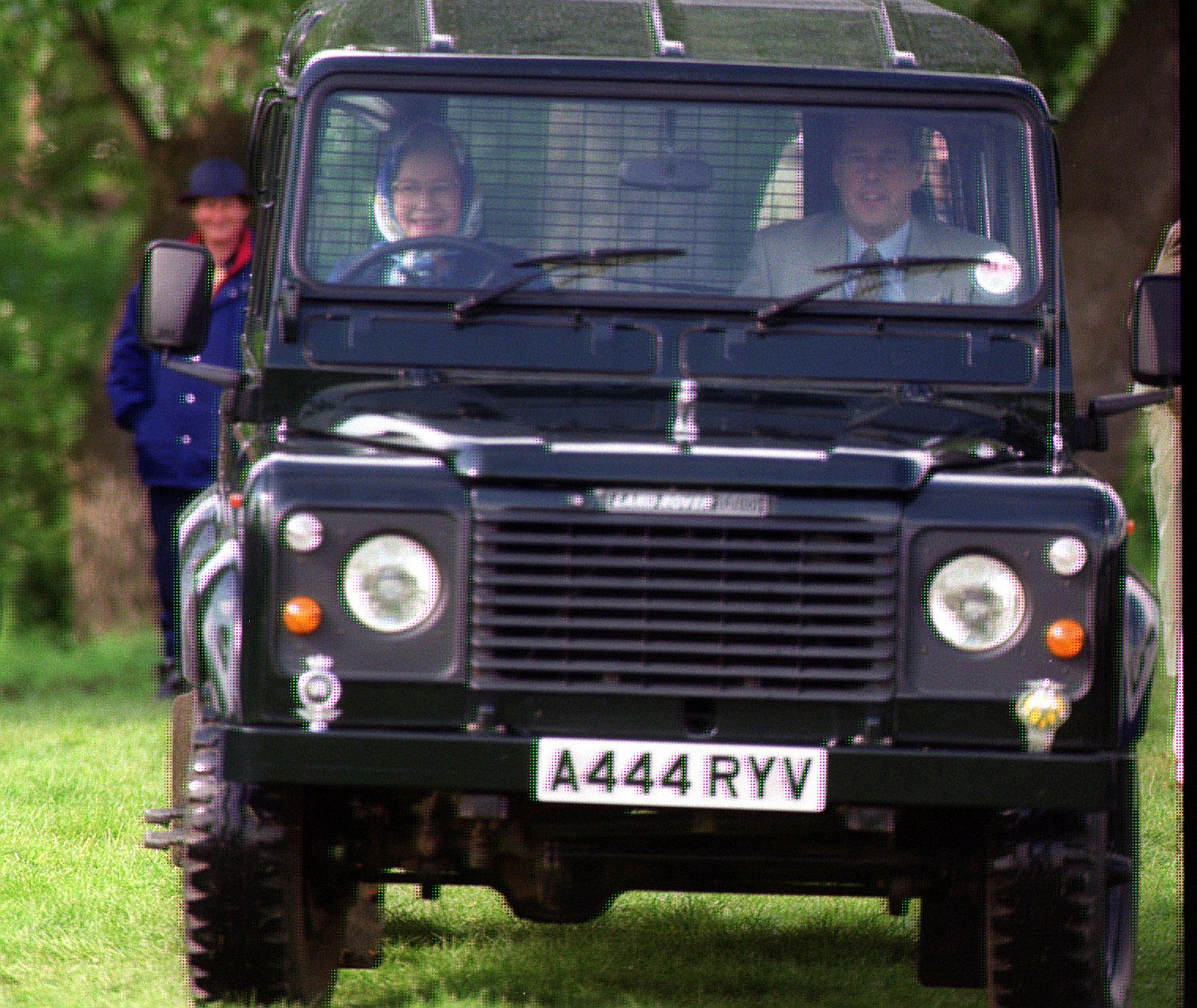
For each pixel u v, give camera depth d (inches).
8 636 3201.3
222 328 1587.1
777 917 1055.6
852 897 986.1
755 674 736.3
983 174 870.4
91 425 2763.3
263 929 773.3
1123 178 2097.7
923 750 732.7
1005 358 845.8
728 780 730.8
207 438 1649.9
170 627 1788.9
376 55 863.1
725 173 860.6
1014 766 729.6
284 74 922.1
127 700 1847.9
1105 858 770.2
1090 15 2308.1
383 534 732.0
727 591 738.2
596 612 738.2
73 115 3090.6
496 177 855.1
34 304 3348.9
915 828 804.0
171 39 2484.0
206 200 1568.7
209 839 768.9
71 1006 834.8
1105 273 2106.3
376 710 730.8
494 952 959.6
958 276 854.5
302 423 816.9
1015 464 784.3
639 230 853.2
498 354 832.9
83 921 985.5
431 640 732.0
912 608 737.0
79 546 2770.7
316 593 730.2
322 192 850.1
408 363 831.7
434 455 749.9
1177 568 1242.0
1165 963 956.6
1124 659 761.6
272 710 729.0
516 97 861.2
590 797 729.0
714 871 832.9
